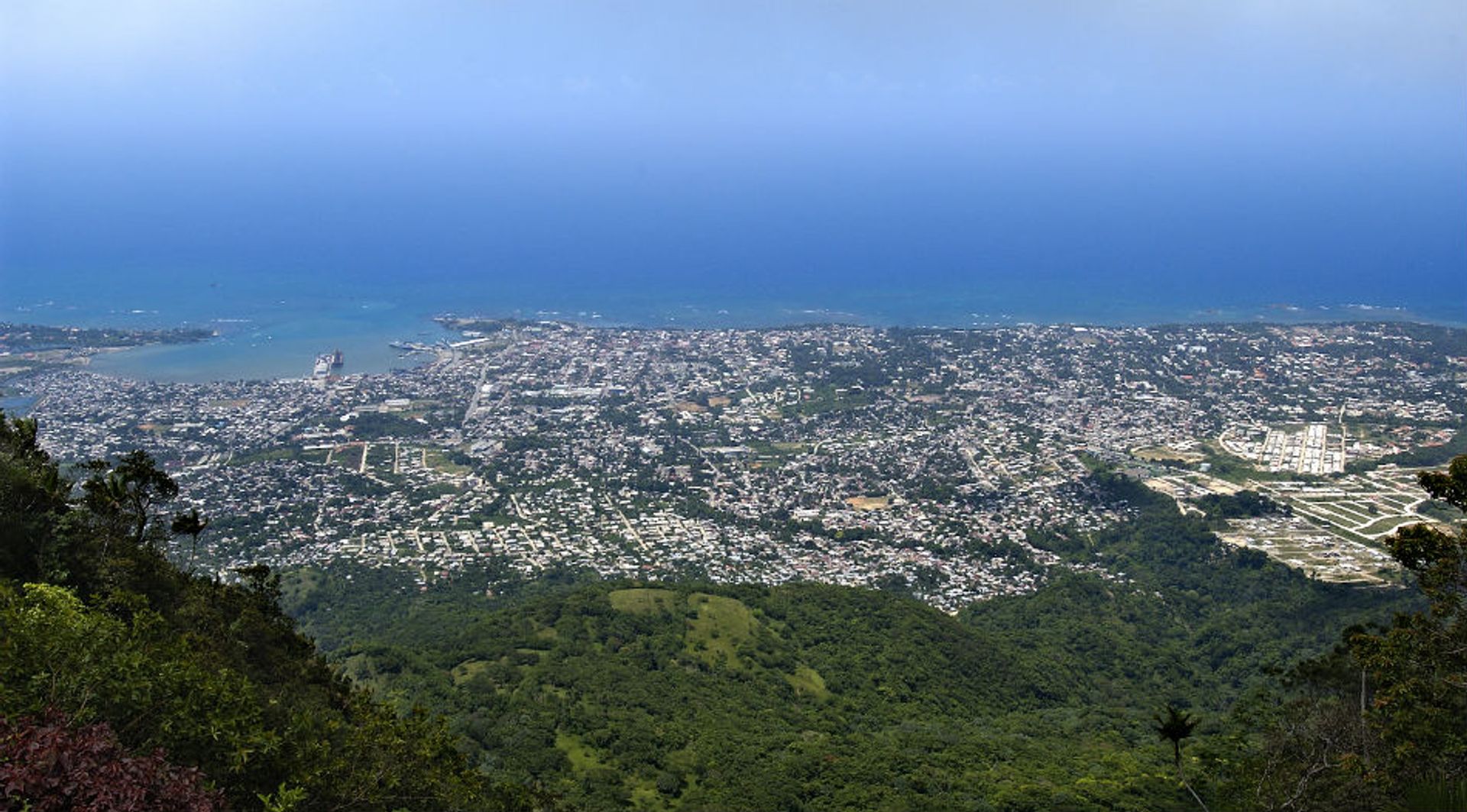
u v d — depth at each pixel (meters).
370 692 38.06
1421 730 23.31
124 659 18.08
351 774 23.52
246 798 19.52
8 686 16.73
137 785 12.67
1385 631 28.19
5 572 28.41
